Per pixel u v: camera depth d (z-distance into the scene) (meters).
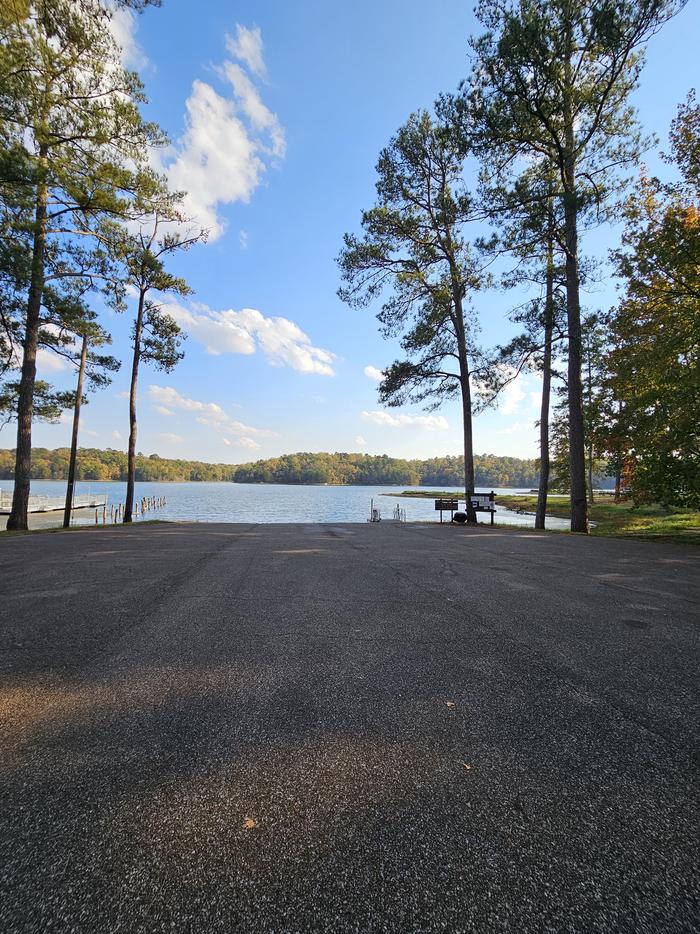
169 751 2.19
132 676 3.10
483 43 11.78
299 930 1.29
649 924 1.32
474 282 18.50
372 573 6.80
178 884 1.44
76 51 14.15
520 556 8.57
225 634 3.99
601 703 2.73
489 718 2.54
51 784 1.93
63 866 1.50
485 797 1.87
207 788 1.91
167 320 21.91
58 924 1.30
